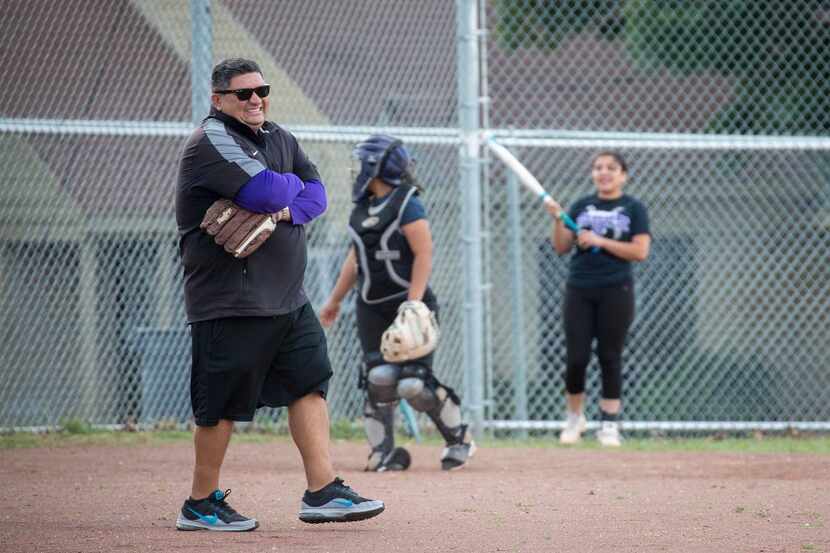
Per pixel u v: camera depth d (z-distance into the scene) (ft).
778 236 122.52
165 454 91.97
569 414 106.83
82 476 78.13
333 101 110.63
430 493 68.90
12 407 104.37
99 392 105.91
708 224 131.75
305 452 54.34
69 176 104.27
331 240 109.19
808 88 122.52
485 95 109.70
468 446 84.23
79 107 103.96
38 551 47.26
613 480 76.89
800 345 127.24
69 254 104.78
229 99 53.16
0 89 102.17
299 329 54.08
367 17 111.34
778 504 63.82
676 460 90.27
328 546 48.57
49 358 104.83
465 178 108.58
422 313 79.00
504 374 132.36
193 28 102.22
